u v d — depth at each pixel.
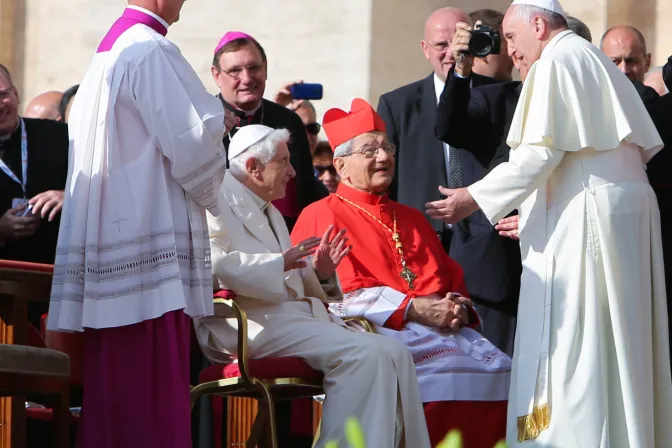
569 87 25.95
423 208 31.61
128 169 22.97
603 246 25.64
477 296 30.20
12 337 23.70
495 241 30.27
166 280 22.66
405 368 24.94
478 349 28.00
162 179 23.03
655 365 26.22
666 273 28.86
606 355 25.58
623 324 25.41
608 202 25.72
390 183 31.16
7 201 28.86
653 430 25.52
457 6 44.38
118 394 22.77
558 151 25.70
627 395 25.16
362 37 43.00
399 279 28.73
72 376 25.72
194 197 23.09
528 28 26.89
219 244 25.78
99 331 22.91
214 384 24.88
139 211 22.84
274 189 26.73
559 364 25.41
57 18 46.09
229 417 29.14
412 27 43.56
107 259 22.83
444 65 32.50
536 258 26.11
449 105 30.14
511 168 25.72
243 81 31.72
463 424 27.08
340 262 28.56
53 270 23.72
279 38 43.81
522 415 25.55
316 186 32.88
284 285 25.94
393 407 24.55
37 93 46.16
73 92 33.31
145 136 23.16
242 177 26.67
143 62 23.12
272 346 25.34
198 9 44.50
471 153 31.31
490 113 31.11
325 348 24.89
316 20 43.50
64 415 23.92
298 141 32.53
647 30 42.81
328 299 27.05
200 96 23.23
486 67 34.28
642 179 26.39
